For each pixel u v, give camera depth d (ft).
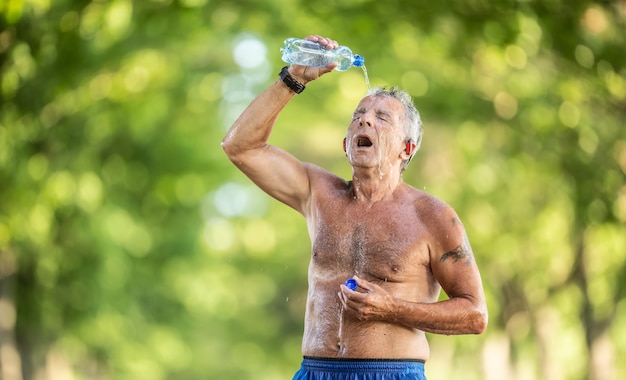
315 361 47.80
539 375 170.30
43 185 141.69
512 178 166.09
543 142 143.54
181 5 131.44
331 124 208.64
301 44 48.98
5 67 118.93
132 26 132.46
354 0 131.03
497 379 180.86
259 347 316.81
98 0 120.67
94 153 170.71
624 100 129.90
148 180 185.98
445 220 47.60
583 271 152.35
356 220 48.32
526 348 180.24
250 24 142.10
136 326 184.03
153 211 188.85
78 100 150.41
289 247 294.05
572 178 143.74
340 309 47.65
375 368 46.91
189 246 197.06
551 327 169.58
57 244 164.14
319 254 48.60
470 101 147.43
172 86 177.47
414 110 49.39
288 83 49.11
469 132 158.71
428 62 147.43
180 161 187.93
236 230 292.40
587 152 140.56
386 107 48.62
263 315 324.19
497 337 180.34
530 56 130.52
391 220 47.93
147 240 184.34
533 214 168.76
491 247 169.99
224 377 298.76
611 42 122.31
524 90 139.95
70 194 149.18
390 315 46.34
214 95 190.60
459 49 134.72
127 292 181.06
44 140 144.77
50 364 170.19
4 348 151.64
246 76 197.77
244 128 49.42
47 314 164.66
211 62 189.57
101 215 171.73
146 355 187.52
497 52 128.57
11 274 152.25
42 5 109.50
